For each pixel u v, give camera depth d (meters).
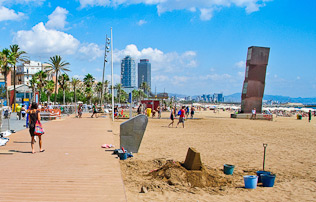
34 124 9.66
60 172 7.14
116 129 19.77
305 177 7.76
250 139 16.42
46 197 5.24
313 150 12.50
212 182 6.98
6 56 46.97
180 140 15.44
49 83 80.81
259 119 40.34
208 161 9.77
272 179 6.79
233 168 7.89
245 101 42.09
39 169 7.41
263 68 41.69
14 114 38.50
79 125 22.12
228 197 5.93
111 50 30.05
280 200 5.79
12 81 94.06
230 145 13.77
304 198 5.93
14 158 8.84
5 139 12.18
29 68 99.62
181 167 7.33
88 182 6.31
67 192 5.57
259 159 10.27
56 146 11.38
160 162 8.89
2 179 6.42
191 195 5.98
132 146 10.95
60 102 101.75
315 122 39.09
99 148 10.98
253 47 40.97
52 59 54.72
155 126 25.28
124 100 153.38
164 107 73.56
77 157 9.13
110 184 6.18
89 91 102.75
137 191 6.11
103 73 46.88
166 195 5.91
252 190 6.49
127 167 8.23
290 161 9.97
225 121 34.28
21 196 5.26
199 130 21.77
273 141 15.64
